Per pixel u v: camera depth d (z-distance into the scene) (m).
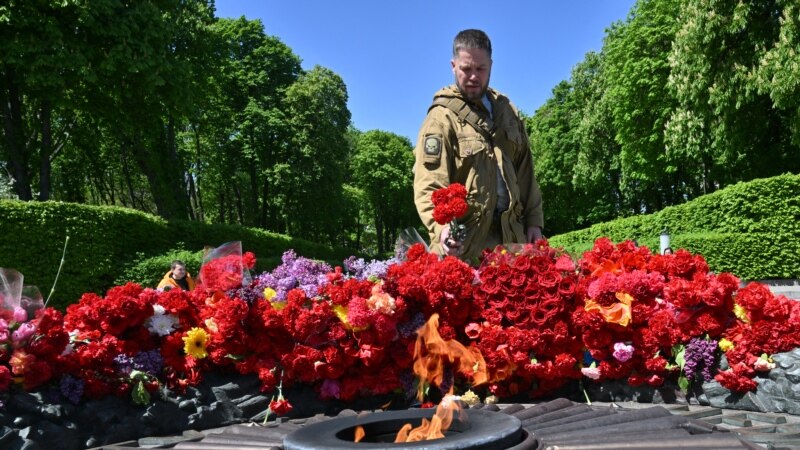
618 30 31.86
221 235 20.20
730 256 18.09
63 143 23.50
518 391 3.34
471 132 4.00
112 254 15.52
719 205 19.61
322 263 3.58
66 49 16.81
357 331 3.22
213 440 2.40
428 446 1.65
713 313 3.08
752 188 18.44
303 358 3.13
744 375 2.92
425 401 3.30
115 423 2.75
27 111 21.77
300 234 37.41
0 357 2.63
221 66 30.31
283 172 33.81
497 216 4.08
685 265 3.40
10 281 2.74
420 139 4.06
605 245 3.60
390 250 54.41
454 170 4.02
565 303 3.30
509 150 4.16
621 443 1.92
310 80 35.75
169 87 20.23
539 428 2.25
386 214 53.72
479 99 4.05
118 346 2.89
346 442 1.76
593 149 35.62
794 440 2.28
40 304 2.76
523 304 3.30
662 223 22.30
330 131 36.16
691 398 3.09
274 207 37.66
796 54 17.72
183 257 15.93
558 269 3.44
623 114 29.14
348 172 54.75
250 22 35.88
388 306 3.16
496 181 4.04
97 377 2.81
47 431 2.51
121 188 37.91
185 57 24.55
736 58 19.88
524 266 3.36
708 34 19.61
